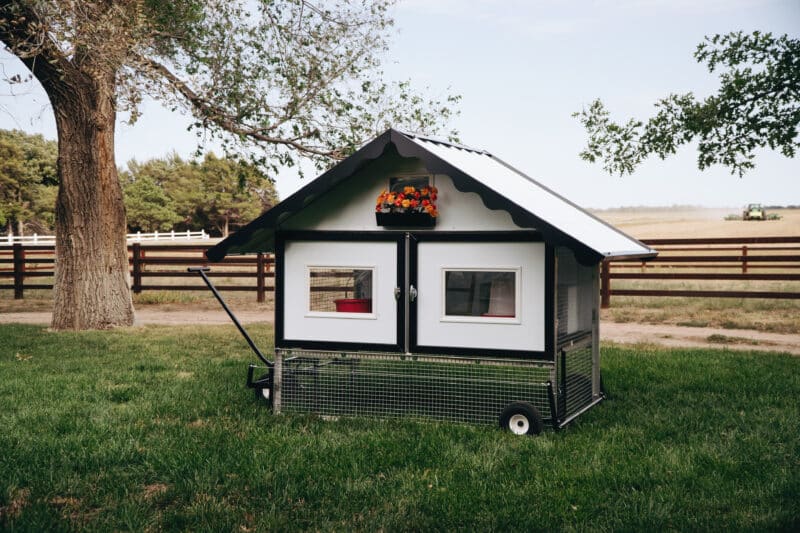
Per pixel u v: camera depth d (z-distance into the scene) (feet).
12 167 200.13
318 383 22.16
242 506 14.43
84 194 42.60
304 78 42.52
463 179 18.86
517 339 19.36
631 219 278.46
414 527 13.37
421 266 20.18
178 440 18.49
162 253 126.21
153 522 13.62
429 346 20.15
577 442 18.20
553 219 19.39
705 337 38.73
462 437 18.66
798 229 153.58
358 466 16.46
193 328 42.52
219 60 41.81
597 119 34.58
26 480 15.72
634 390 24.40
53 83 40.65
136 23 35.86
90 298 42.70
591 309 23.30
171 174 230.07
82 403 22.72
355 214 20.89
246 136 42.04
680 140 32.99
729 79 31.55
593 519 13.55
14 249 63.31
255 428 19.62
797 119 29.94
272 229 22.35
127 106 35.06
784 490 14.66
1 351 33.78
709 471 15.94
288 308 21.53
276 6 42.06
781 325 42.65
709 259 50.98
